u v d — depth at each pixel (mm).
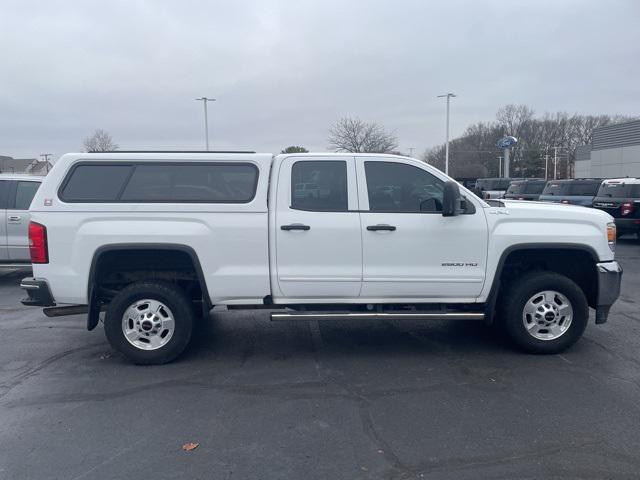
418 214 5711
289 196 5668
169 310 5695
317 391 5012
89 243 5512
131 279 5934
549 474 3582
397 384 5164
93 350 6316
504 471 3621
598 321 6035
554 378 5270
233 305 5793
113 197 5590
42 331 7168
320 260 5664
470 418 4414
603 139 37000
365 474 3607
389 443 4012
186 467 3707
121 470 3676
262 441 4066
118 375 5477
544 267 6344
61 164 5629
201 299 6293
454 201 5496
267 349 6277
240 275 5633
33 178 9820
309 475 3596
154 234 5531
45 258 5539
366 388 5074
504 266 6266
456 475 3582
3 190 9688
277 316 5707
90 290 5578
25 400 4867
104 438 4137
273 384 5195
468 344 6395
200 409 4641
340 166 5746
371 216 5672
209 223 5574
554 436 4094
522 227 5805
